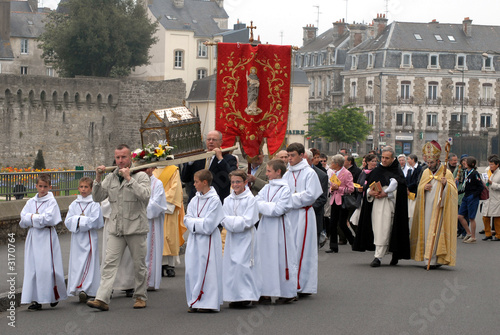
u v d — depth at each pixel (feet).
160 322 31.24
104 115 240.12
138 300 34.53
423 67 278.26
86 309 34.22
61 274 34.86
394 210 46.96
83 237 36.22
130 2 238.27
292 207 36.35
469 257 51.80
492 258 51.21
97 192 34.17
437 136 280.92
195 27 270.87
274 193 35.47
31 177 61.82
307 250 36.63
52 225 34.65
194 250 33.60
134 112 242.99
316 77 320.50
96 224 36.17
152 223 38.93
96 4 231.30
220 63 44.98
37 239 34.47
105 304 33.68
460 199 62.44
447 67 280.51
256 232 35.60
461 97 281.74
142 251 34.30
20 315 33.12
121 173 33.76
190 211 33.88
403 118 278.05
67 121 234.17
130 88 242.37
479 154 267.59
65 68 241.14
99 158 240.53
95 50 228.22
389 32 279.28
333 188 53.52
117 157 34.09
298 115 251.80
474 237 61.87
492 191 63.67
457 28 288.30
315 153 53.98
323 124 231.30
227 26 281.13
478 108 283.79
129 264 37.37
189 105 245.86
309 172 37.14
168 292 38.52
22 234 55.21
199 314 32.96
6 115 223.71
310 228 36.88
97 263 36.42
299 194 36.68
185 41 267.80
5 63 270.87
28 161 227.81
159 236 39.17
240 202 34.32
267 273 35.29
